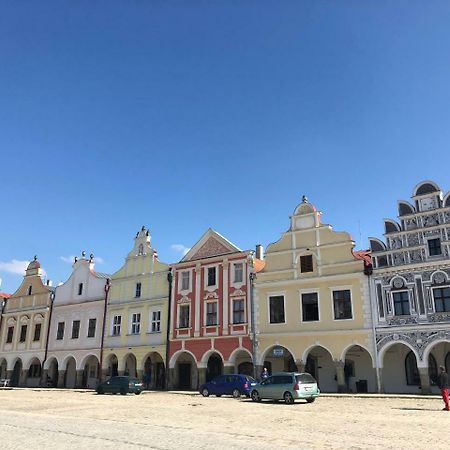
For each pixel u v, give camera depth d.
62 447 11.28
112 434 13.53
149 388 43.66
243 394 29.61
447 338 29.47
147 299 45.38
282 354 35.66
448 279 30.27
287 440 12.38
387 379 32.94
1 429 14.75
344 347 33.16
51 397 32.78
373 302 32.78
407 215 32.78
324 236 36.28
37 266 57.34
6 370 55.41
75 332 50.38
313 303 35.47
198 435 13.30
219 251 42.09
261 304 37.72
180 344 41.69
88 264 52.00
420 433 13.70
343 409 21.39
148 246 47.50
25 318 55.66
